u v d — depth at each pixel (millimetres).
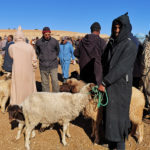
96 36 4406
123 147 3457
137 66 5242
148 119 5312
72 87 4707
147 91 4883
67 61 8539
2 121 5172
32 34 48656
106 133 3363
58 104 3879
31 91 4648
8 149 3936
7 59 7762
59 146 4137
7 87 5664
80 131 4844
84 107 4051
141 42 5367
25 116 3914
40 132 4629
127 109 3256
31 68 4598
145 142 4254
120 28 3094
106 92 3320
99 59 4371
